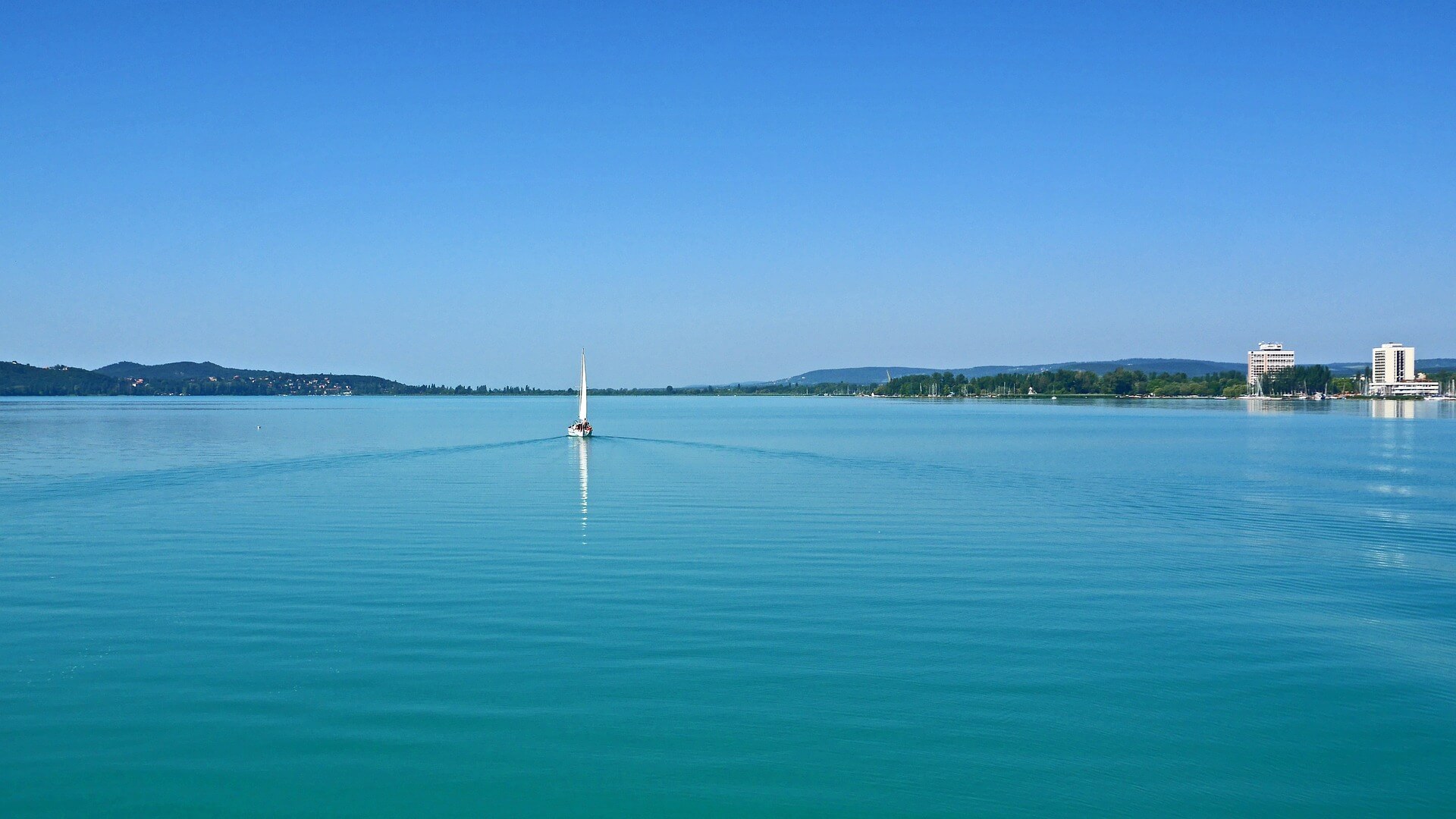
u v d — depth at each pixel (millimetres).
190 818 15305
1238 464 73375
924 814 15703
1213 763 17328
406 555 33938
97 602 26875
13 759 16953
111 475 62062
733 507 47219
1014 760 17359
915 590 28812
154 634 23719
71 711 18891
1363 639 24141
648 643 23141
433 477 62188
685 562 32906
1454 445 95500
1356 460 77000
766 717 18938
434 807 15719
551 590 28453
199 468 67375
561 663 21703
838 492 53531
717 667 21531
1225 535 39250
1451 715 19297
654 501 49469
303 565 32094
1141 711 19406
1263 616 26250
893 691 20250
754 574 30891
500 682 20547
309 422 158875
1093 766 17172
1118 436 113562
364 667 21344
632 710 19156
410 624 24641
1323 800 16188
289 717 18641
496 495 51625
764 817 15562
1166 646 23406
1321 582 30484
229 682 20375
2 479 59219
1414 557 34656
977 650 22938
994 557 34094
